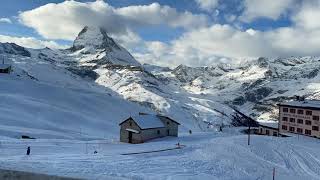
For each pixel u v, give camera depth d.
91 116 153.12
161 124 91.44
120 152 59.84
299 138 88.81
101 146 70.00
